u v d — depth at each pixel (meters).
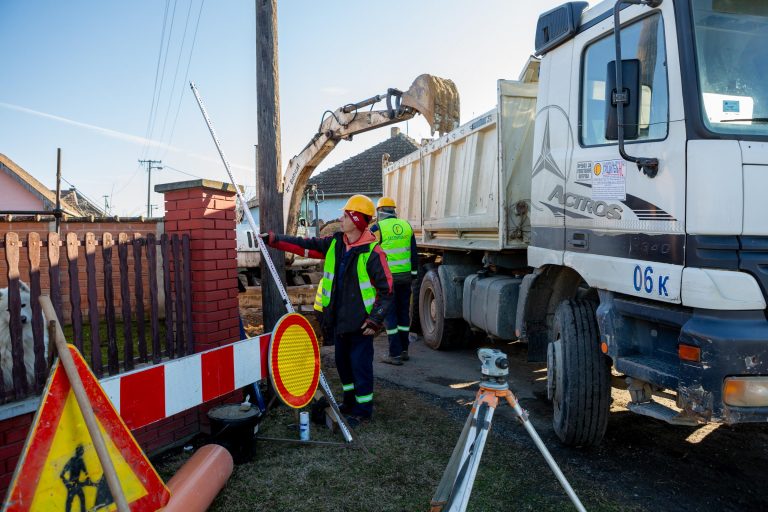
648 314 3.35
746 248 2.89
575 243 4.11
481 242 6.45
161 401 3.20
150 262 3.98
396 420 4.69
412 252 6.77
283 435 4.32
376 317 4.31
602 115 3.83
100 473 2.35
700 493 3.50
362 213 4.33
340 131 8.31
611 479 3.67
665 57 3.23
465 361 6.95
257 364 3.90
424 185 8.38
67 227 8.20
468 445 2.69
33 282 3.22
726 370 2.82
